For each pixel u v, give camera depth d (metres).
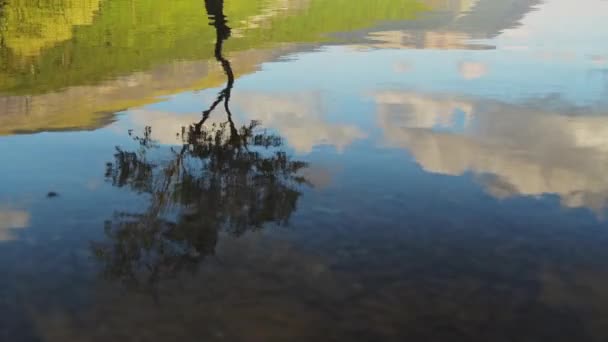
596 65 39.00
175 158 19.80
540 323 10.19
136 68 39.72
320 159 19.61
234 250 12.85
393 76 35.22
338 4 85.81
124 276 11.72
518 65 39.03
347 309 10.59
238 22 65.06
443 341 9.69
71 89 33.38
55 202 15.70
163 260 12.39
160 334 9.80
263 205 15.45
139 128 24.20
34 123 25.22
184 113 27.05
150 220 14.49
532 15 75.38
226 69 38.25
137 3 77.69
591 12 80.00
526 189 16.86
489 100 28.72
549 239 13.53
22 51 45.75
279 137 22.42
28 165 19.02
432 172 18.31
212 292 11.15
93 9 71.38
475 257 12.63
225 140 22.02
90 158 19.86
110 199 15.95
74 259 12.45
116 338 9.70
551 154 20.17
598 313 10.50
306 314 10.44
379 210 15.19
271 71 37.34
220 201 15.74
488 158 19.66
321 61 40.72
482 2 93.62
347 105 27.78
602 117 25.23
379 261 12.42
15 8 68.31
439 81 33.66
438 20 69.75
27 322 10.14
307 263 12.31
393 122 24.52
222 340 9.64
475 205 15.60
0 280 11.51
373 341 9.67
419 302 10.84
